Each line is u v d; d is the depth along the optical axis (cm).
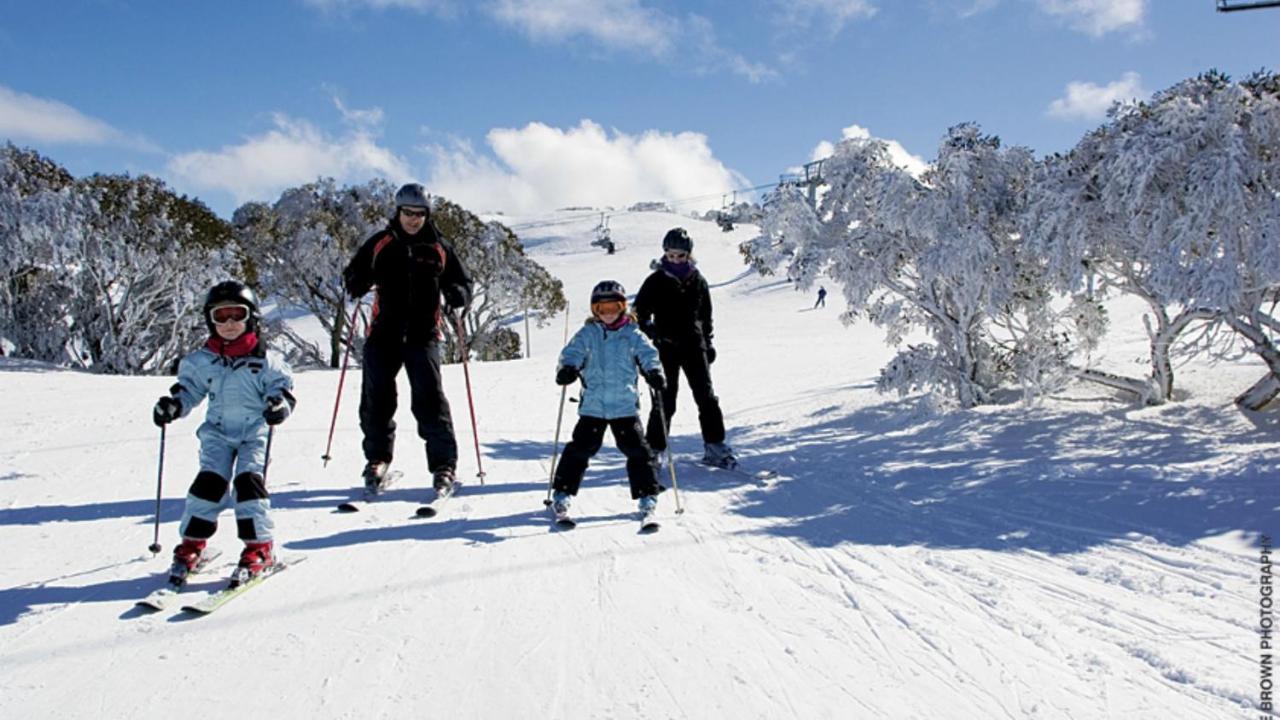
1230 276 565
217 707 253
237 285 379
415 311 541
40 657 290
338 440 749
